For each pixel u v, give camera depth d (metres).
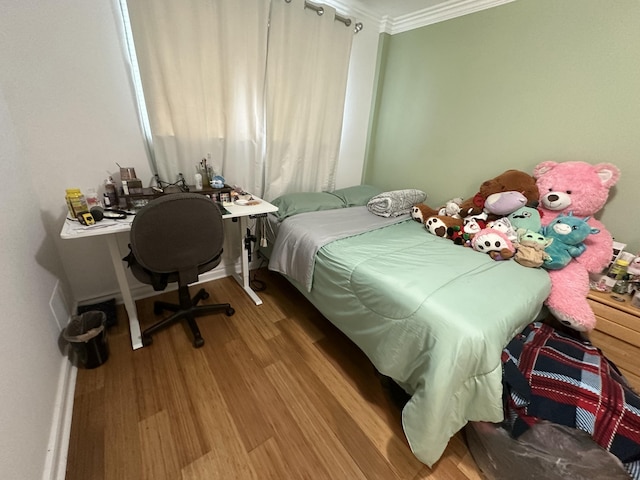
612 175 1.48
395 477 1.02
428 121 2.33
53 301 1.33
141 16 1.38
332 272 1.41
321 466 1.03
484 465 1.04
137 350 1.48
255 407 1.23
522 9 1.69
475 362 0.92
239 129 1.91
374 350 1.21
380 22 2.35
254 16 1.68
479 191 1.96
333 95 2.28
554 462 0.90
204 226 1.30
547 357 1.07
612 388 0.95
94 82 1.42
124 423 1.12
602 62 1.48
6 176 1.08
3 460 0.70
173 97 1.57
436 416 0.89
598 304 1.38
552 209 1.61
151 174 1.72
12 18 1.17
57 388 1.14
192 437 1.09
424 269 1.29
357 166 2.85
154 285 1.38
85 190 1.54
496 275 1.30
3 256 0.93
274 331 1.71
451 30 2.04
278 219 1.95
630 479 0.84
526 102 1.78
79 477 0.95
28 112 1.29
